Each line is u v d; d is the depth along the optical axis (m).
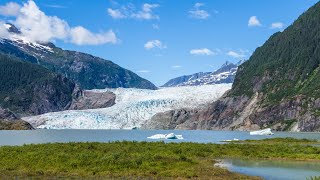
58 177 53.25
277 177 55.31
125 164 60.31
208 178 53.00
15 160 63.47
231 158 78.62
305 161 74.94
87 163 60.97
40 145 82.19
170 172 55.91
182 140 158.88
